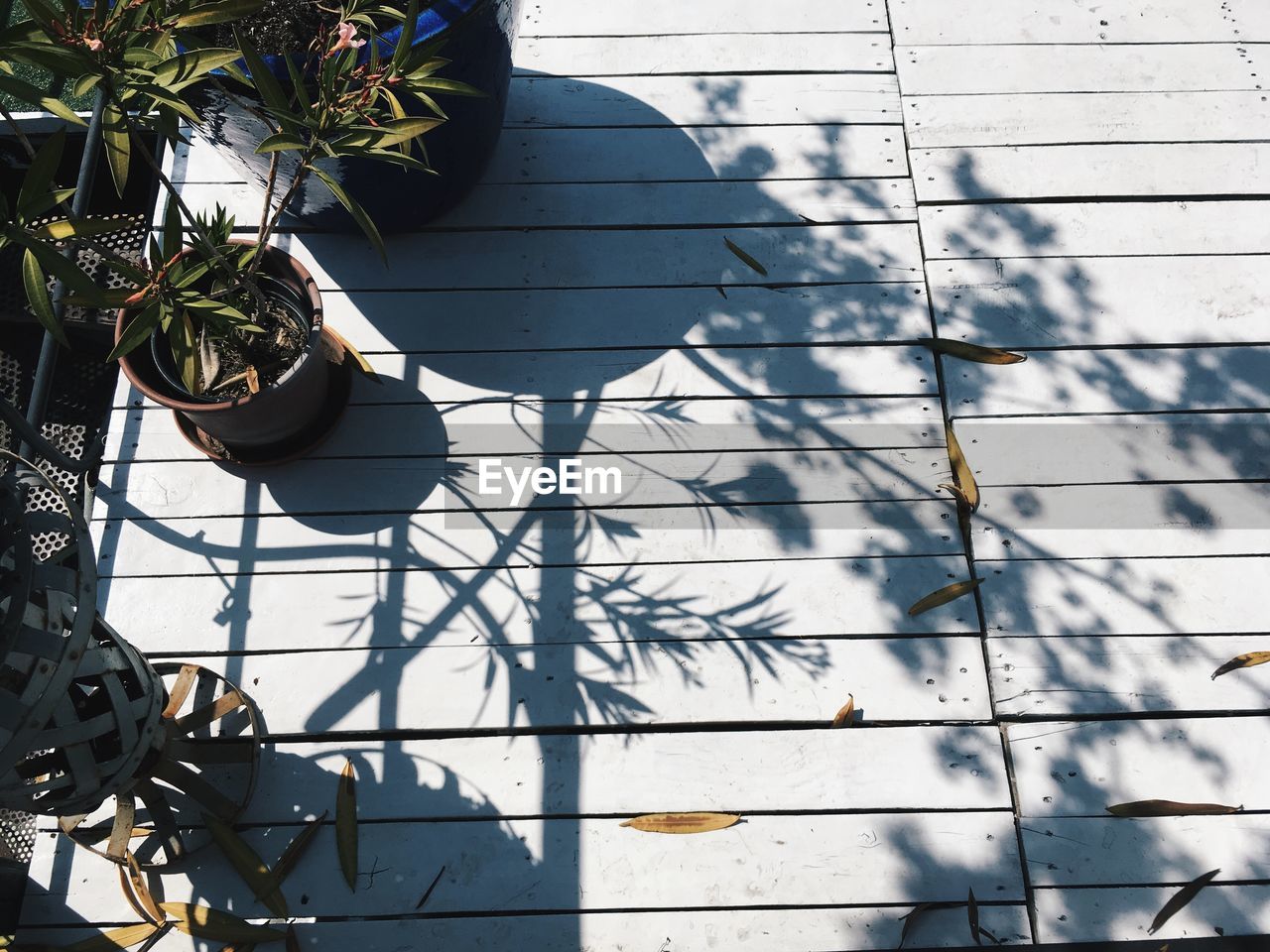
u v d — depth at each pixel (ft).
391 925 6.70
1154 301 8.61
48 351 6.75
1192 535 7.75
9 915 6.71
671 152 9.27
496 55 7.68
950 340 8.43
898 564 7.70
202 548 7.75
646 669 7.39
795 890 6.75
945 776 7.06
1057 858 6.82
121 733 5.83
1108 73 9.60
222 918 6.71
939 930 6.64
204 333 7.39
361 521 7.84
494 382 8.30
